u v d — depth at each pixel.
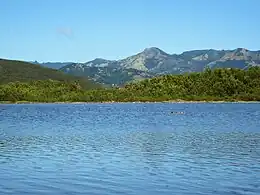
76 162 34.50
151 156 37.31
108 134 58.09
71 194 24.25
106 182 27.11
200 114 111.56
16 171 30.69
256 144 44.91
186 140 49.47
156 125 74.75
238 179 27.47
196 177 28.25
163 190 24.95
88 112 130.38
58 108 165.00
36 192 24.69
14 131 63.78
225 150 40.50
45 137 54.34
